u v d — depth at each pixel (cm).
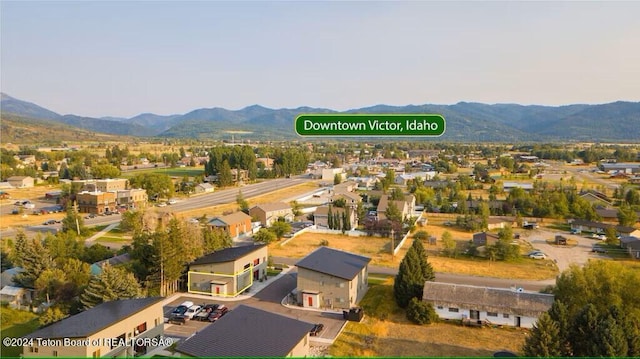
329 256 4328
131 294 3600
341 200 8131
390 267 5112
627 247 5838
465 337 3281
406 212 7781
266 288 4403
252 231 7088
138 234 5472
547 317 2711
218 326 2716
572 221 7431
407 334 3338
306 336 2773
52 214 8475
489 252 5475
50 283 3866
